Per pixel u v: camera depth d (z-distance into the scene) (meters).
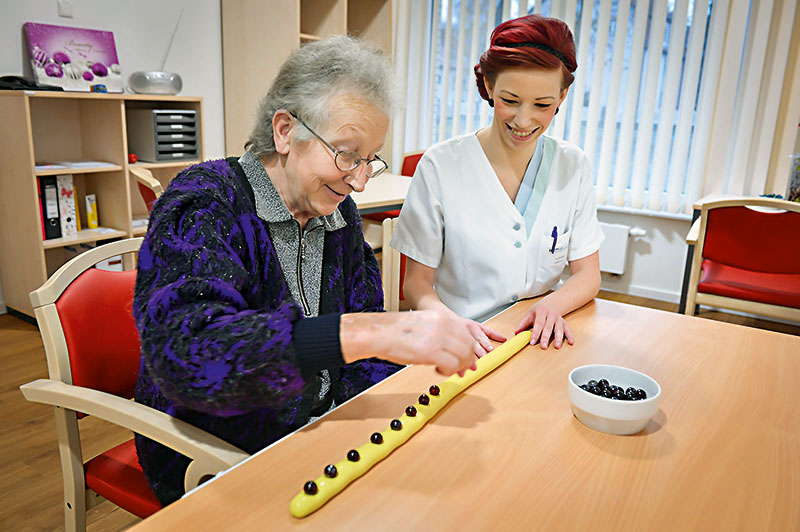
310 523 0.65
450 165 1.42
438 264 1.50
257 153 0.99
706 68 3.56
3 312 3.25
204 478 0.91
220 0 3.96
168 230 0.83
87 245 3.32
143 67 3.63
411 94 4.56
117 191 3.29
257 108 0.98
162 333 0.73
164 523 0.64
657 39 3.63
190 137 3.53
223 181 0.94
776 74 3.39
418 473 0.74
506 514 0.67
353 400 0.92
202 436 0.91
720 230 2.54
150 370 0.75
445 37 4.30
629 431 0.85
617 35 3.72
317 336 0.73
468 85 4.32
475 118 4.38
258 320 0.74
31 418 2.21
